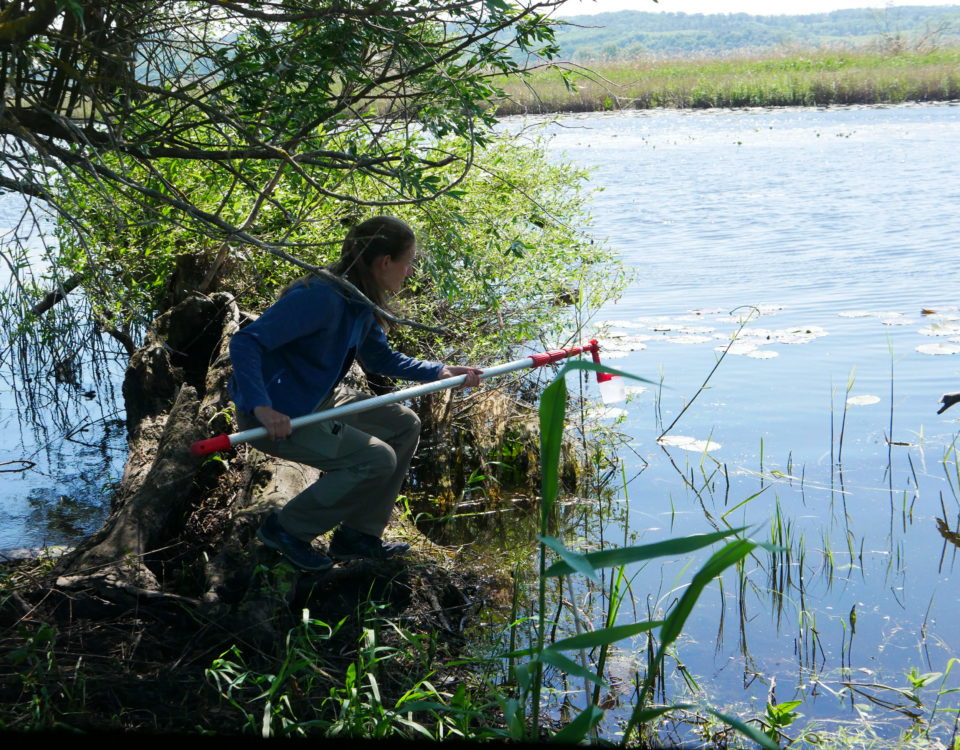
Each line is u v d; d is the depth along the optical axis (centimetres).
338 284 341
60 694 287
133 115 397
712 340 744
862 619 388
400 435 378
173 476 413
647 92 3441
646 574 433
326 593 373
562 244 652
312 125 387
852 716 326
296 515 360
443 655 353
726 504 498
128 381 553
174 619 338
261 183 466
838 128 2441
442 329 355
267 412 326
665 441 575
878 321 783
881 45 4428
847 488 509
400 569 393
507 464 546
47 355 705
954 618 388
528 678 243
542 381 666
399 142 480
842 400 625
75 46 359
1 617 329
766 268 983
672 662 360
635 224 1237
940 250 1032
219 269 629
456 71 389
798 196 1417
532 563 444
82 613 335
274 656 325
